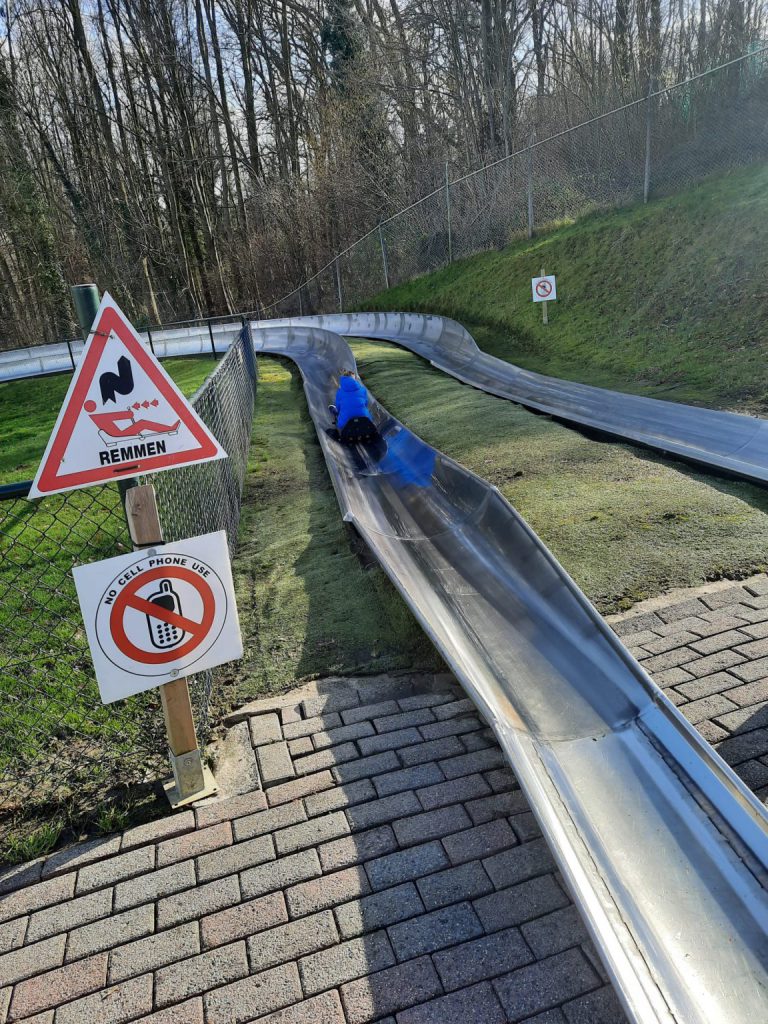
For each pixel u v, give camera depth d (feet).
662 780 9.18
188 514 14.55
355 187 100.27
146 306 115.34
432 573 17.79
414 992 7.38
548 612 13.21
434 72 94.38
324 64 109.29
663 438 25.12
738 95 50.83
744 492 20.18
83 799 10.56
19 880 9.12
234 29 116.37
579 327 47.16
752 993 6.82
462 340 52.13
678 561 16.55
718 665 12.53
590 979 7.38
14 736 12.25
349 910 8.34
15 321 120.06
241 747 11.45
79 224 109.09
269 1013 7.29
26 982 7.80
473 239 74.28
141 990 7.63
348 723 11.82
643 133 55.57
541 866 8.75
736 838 8.15
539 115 86.74
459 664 11.25
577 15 85.35
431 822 9.53
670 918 7.57
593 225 55.88
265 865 9.06
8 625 16.78
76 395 8.75
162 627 9.61
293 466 29.78
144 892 8.81
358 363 53.26
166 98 115.24
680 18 74.79
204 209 120.47
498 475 24.47
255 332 78.18
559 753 10.21
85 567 8.95
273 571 19.25
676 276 43.45
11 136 99.09
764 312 35.81
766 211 40.78
